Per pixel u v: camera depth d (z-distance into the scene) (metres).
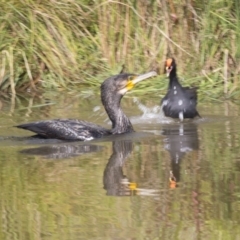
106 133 13.50
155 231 8.51
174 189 9.97
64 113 15.74
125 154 11.91
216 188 10.00
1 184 10.27
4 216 9.03
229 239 8.30
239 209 9.18
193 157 11.67
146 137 13.39
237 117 15.22
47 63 19.20
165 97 15.57
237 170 10.84
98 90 18.42
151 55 19.39
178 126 14.52
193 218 8.87
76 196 9.70
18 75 18.86
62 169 10.98
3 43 19.20
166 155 11.84
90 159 11.64
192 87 17.09
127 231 8.51
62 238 8.34
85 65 19.41
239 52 19.22
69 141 12.97
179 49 19.36
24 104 17.00
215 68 19.12
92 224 8.76
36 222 8.84
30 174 10.76
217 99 17.53
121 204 9.38
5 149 12.42
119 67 19.23
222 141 12.87
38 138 13.20
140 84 18.34
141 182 10.32
